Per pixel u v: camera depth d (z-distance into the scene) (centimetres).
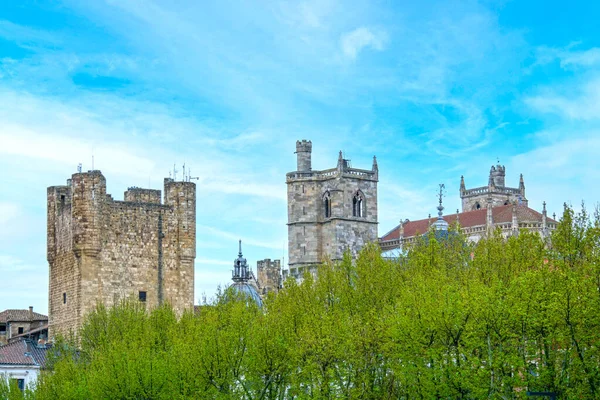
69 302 17325
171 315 14875
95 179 17238
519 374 10825
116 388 12256
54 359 14975
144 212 17712
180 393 11931
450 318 10288
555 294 9700
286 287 13212
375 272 12306
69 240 17375
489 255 11625
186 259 17975
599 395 9562
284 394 11756
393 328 10594
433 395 10206
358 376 11019
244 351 11950
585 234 10869
